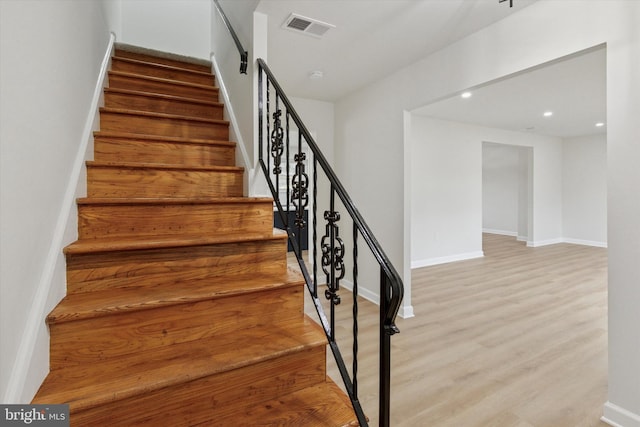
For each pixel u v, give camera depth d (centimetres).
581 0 184
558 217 768
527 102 446
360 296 396
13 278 87
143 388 99
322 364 132
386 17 229
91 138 182
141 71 279
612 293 171
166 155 210
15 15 92
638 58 161
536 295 388
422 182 560
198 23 428
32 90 103
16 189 90
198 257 149
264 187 218
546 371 222
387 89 346
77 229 144
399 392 199
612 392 171
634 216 162
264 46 225
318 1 213
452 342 266
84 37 177
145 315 119
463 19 231
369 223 380
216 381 111
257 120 218
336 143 443
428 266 552
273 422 110
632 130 162
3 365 81
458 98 426
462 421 174
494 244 752
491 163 920
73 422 91
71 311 108
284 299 147
